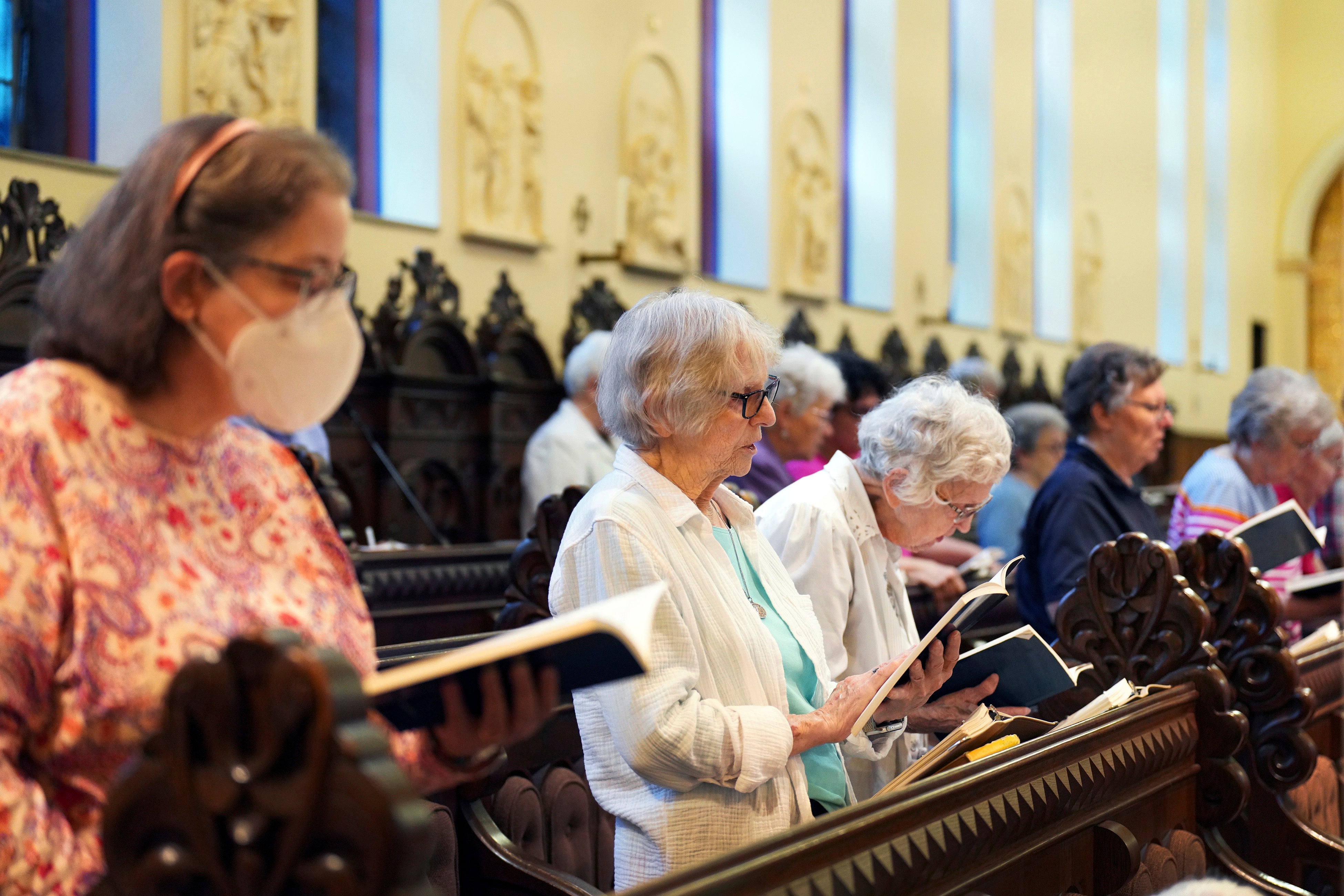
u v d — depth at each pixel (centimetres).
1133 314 1492
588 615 118
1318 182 1778
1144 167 1507
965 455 246
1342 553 369
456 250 706
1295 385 416
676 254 855
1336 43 1762
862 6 1094
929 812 174
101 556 120
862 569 251
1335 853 285
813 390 400
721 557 206
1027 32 1299
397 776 100
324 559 149
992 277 1240
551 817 238
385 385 639
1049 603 348
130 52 568
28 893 110
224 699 102
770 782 199
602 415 211
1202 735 277
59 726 119
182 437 135
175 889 104
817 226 1002
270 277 128
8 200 480
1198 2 1608
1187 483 440
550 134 767
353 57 682
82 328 128
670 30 862
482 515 694
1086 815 223
